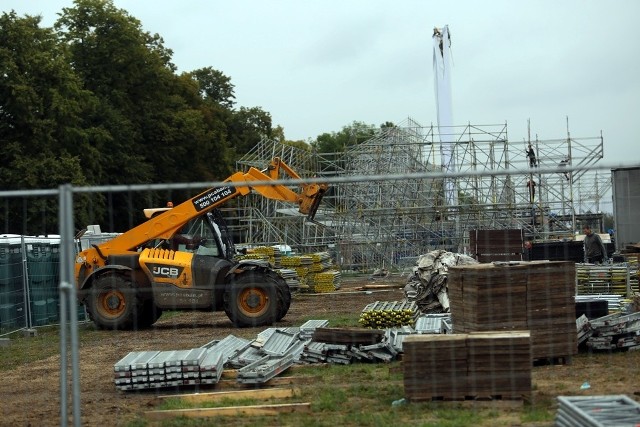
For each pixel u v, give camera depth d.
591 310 15.79
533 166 43.56
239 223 49.94
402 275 39.81
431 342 10.30
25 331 21.39
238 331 20.44
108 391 12.81
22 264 21.61
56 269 24.03
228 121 75.81
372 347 13.78
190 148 60.22
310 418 10.07
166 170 59.16
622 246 29.42
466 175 8.62
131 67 56.62
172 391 12.48
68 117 47.16
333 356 13.98
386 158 44.78
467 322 12.56
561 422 8.76
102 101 54.22
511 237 28.98
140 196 32.00
